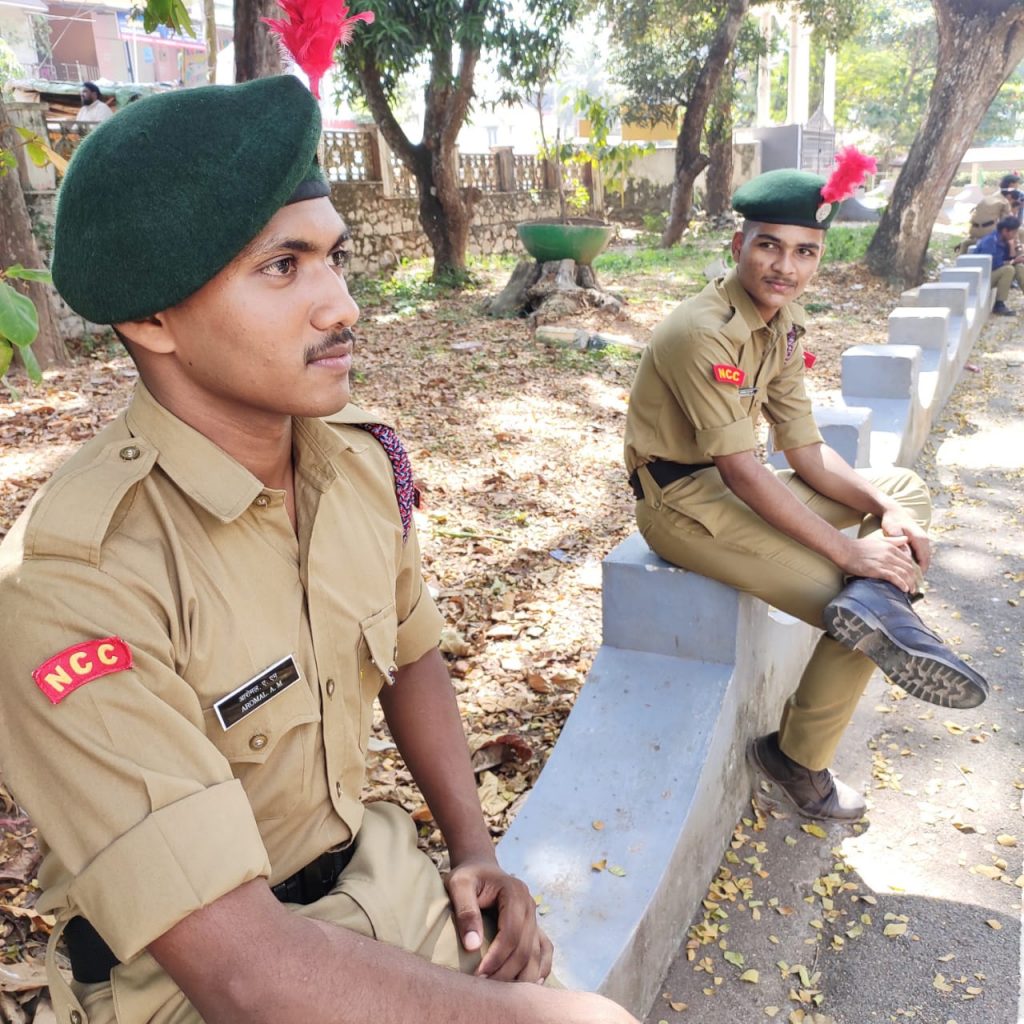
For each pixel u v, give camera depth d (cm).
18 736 98
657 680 276
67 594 99
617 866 225
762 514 259
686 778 248
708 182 2062
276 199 100
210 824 96
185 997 108
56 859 112
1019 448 650
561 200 1135
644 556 288
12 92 1095
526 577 451
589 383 793
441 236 1249
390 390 754
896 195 1260
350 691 122
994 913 260
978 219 1334
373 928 117
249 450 116
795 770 280
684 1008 229
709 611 274
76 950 116
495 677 365
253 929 95
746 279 276
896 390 576
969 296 998
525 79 1152
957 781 316
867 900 265
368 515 130
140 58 3017
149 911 92
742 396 281
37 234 922
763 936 252
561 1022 106
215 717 107
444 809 146
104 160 100
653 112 1856
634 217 2214
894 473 331
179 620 105
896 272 1271
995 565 471
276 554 116
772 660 315
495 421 688
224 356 106
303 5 116
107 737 95
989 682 372
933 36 3584
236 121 100
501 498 547
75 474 107
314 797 119
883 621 242
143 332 108
